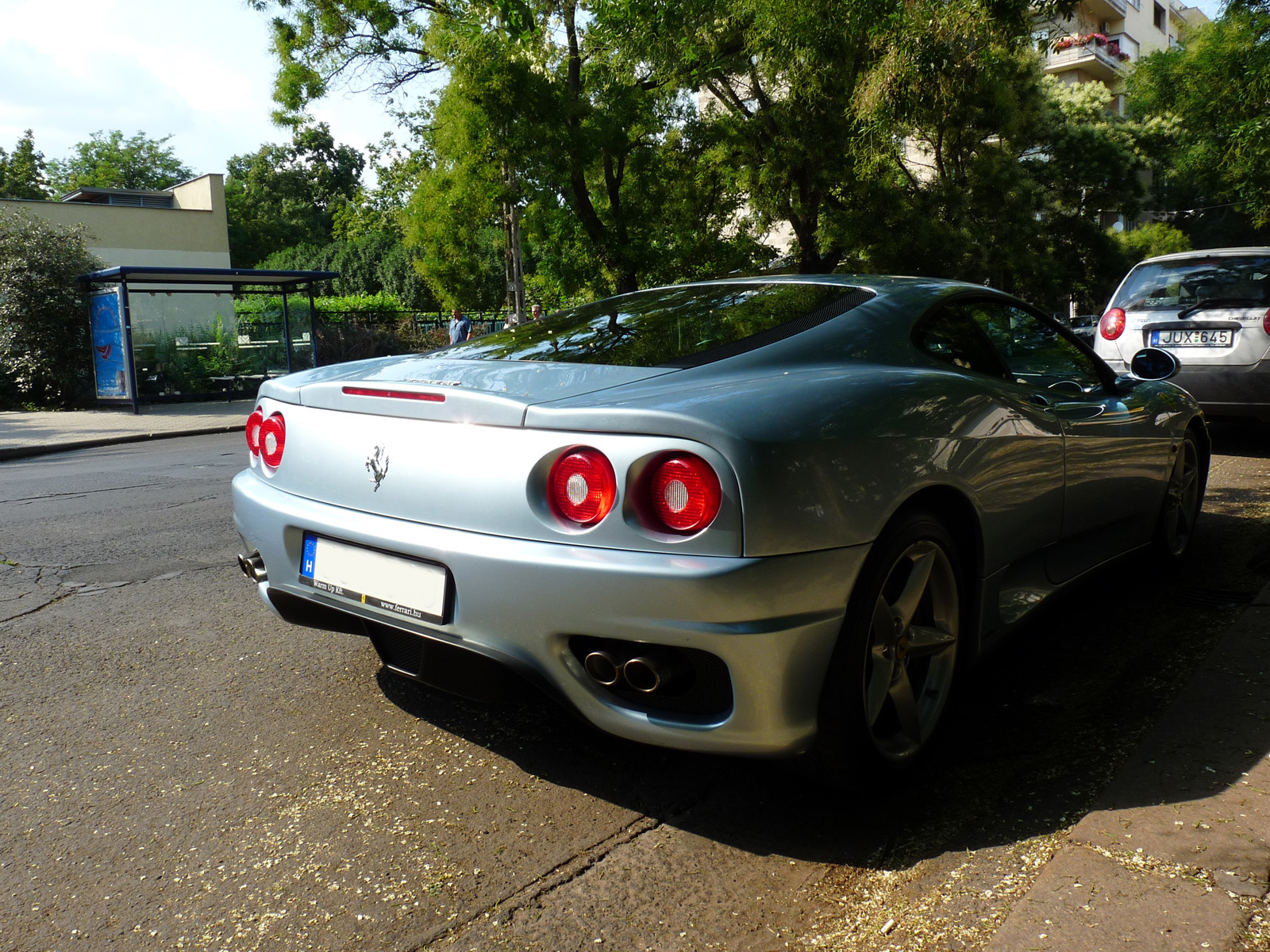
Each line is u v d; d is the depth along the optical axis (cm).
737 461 179
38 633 356
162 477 791
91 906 187
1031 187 2309
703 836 209
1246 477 591
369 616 223
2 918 183
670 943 172
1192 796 203
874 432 205
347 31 1645
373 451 224
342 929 179
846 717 201
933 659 239
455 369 238
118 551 495
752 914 181
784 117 1688
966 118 2025
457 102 1499
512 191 1541
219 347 1783
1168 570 394
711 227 2023
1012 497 257
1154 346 683
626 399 196
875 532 200
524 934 176
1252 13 1053
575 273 1759
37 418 1451
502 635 198
